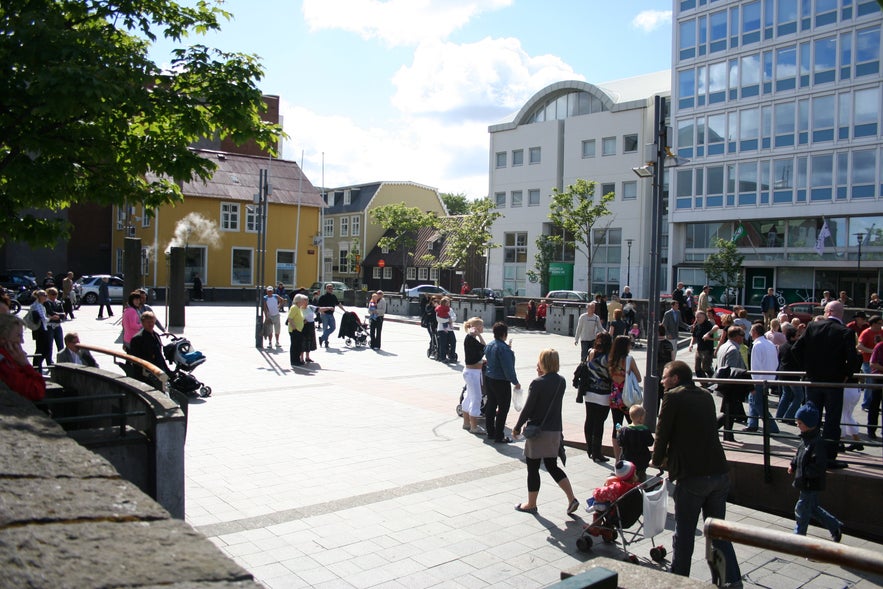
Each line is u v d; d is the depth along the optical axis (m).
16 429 2.57
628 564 3.15
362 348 22.06
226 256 46.53
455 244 49.97
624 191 51.25
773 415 12.45
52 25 6.27
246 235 47.22
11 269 46.50
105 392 6.16
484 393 10.74
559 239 51.81
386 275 62.84
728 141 42.84
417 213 55.34
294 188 49.84
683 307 27.38
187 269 45.12
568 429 11.10
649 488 6.21
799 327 14.91
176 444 5.25
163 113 7.34
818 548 2.87
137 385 5.77
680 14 45.09
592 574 2.42
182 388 12.42
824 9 38.41
